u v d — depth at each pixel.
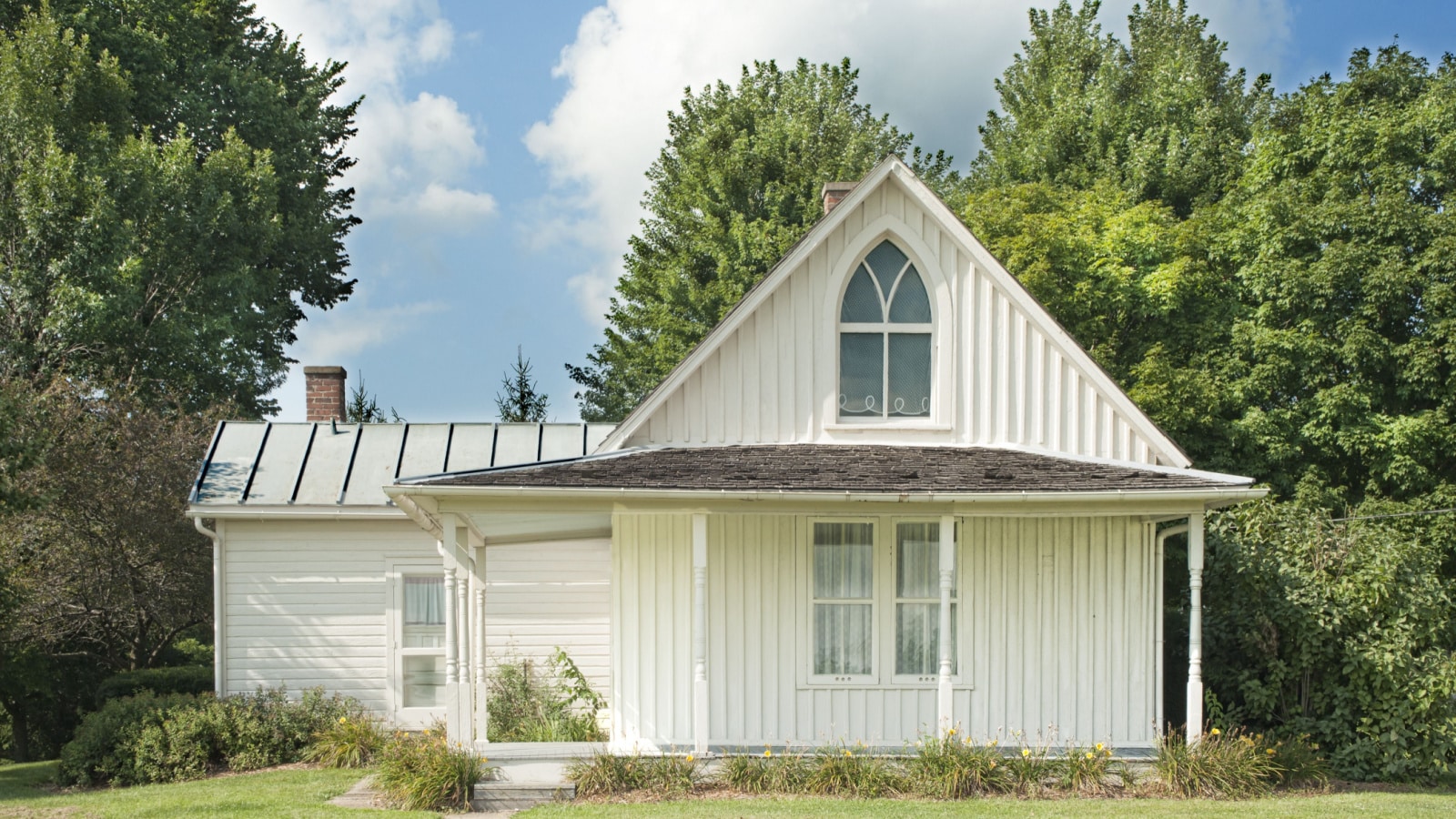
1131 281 25.94
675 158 42.91
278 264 37.66
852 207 14.53
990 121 46.34
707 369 14.44
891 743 13.34
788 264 14.42
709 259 35.97
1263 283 24.45
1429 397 23.41
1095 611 13.72
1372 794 12.47
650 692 13.43
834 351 14.52
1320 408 23.39
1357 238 23.80
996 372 14.53
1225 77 44.97
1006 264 26.19
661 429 14.33
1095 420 14.45
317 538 17.41
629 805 11.38
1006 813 10.88
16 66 27.06
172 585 19.23
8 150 26.98
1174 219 30.33
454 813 11.58
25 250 26.28
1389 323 24.00
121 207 27.78
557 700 16.59
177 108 33.59
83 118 28.62
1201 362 25.00
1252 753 12.59
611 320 41.62
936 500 12.21
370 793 12.70
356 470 18.14
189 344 28.77
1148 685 13.66
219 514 16.95
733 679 13.47
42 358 26.41
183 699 16.11
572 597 17.48
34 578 17.98
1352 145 24.84
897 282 14.73
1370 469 23.45
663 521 13.64
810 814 10.77
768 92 43.56
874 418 14.62
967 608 13.69
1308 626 14.02
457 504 12.31
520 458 18.81
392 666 17.30
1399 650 13.68
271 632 17.19
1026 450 14.23
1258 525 15.26
